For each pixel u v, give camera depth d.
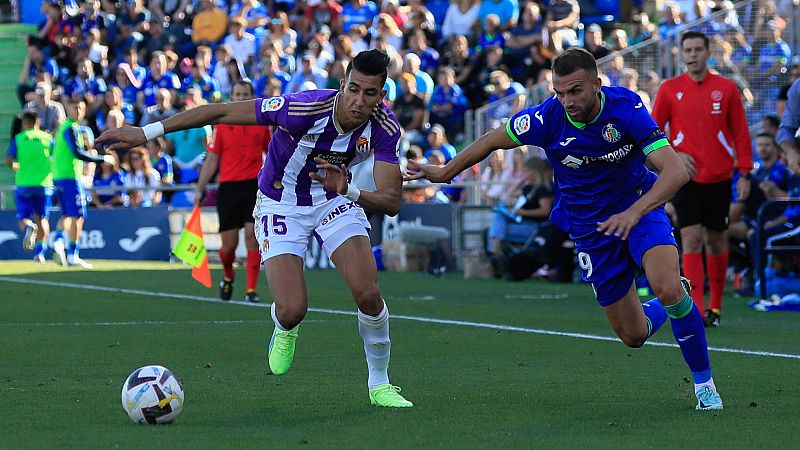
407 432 10.34
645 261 11.70
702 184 19.48
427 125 39.19
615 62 32.97
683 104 19.56
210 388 12.89
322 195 12.13
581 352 16.20
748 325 20.16
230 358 15.52
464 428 10.53
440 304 23.84
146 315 21.28
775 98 32.12
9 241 38.47
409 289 28.06
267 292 26.33
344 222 12.03
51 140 36.25
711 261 19.91
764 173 26.56
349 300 24.41
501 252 30.83
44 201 36.09
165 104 42.16
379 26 42.19
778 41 32.28
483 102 40.16
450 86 39.41
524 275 30.67
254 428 10.51
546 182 30.66
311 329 18.97
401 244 33.66
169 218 37.47
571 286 28.81
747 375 13.95
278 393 12.56
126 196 39.56
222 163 23.34
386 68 11.14
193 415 11.18
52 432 10.23
